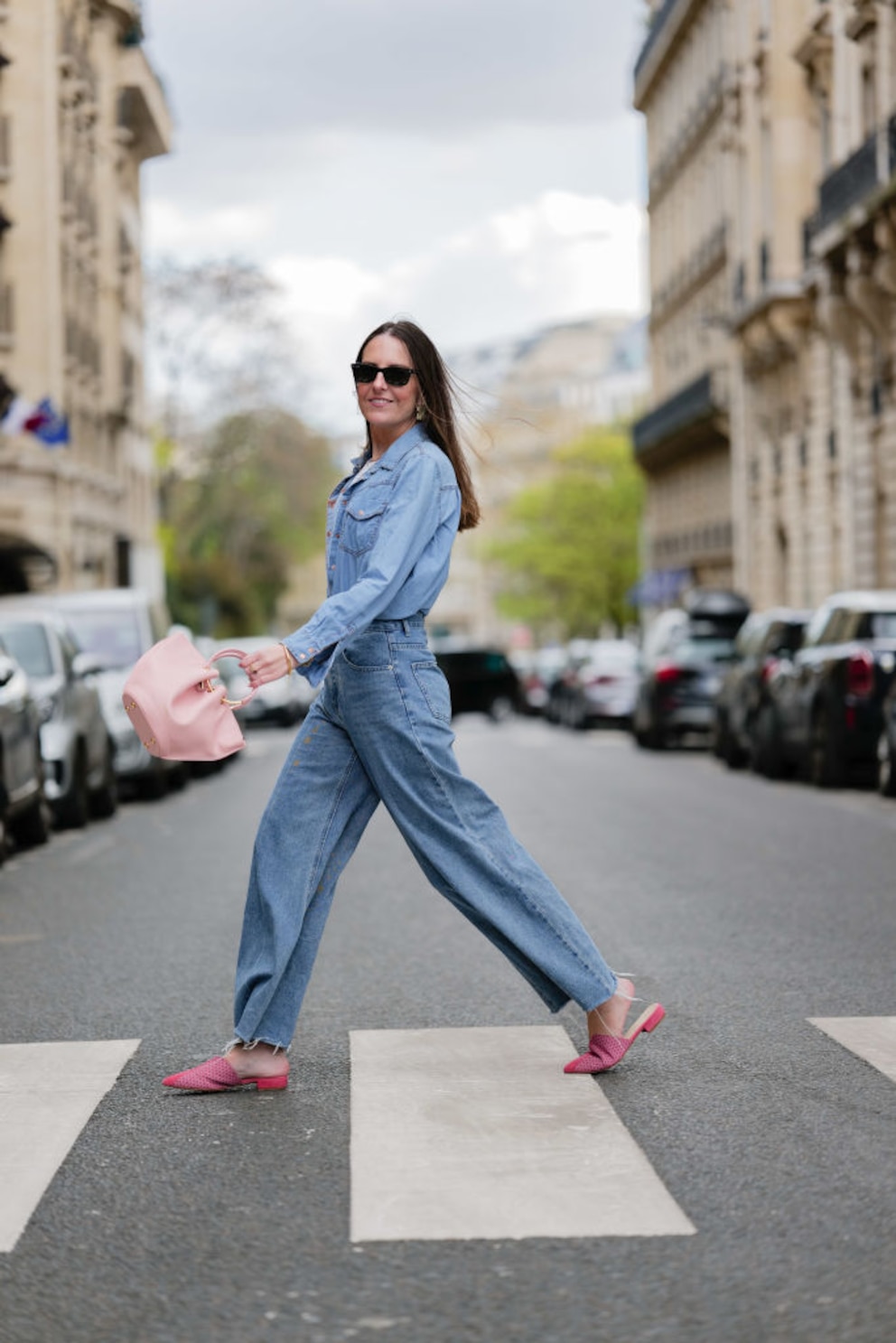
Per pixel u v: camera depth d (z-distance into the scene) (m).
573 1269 4.46
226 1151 5.59
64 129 50.34
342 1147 5.59
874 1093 6.18
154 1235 4.82
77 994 8.41
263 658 5.86
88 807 18.69
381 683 6.13
